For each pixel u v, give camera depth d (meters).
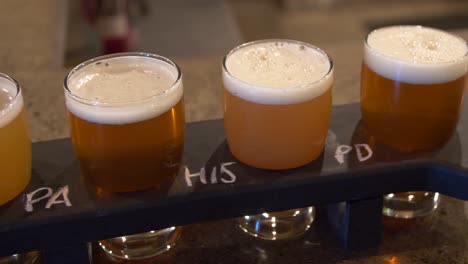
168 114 0.65
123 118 0.63
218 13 2.12
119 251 0.73
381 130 0.74
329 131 0.78
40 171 0.72
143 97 0.66
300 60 0.72
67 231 0.66
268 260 0.73
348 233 0.73
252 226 0.77
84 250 0.68
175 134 0.67
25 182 0.69
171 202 0.68
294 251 0.74
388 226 0.77
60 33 1.60
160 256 0.74
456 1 2.87
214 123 0.81
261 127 0.67
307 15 2.82
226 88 0.69
